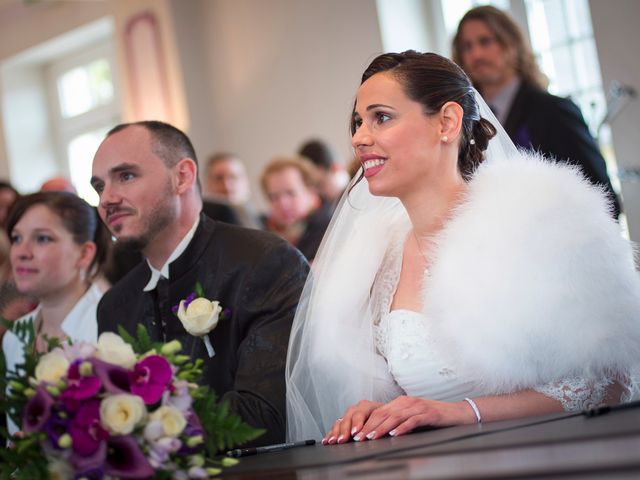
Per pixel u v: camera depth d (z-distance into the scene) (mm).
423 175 2604
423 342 2561
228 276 2873
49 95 11398
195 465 1738
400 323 2617
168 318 2961
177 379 1779
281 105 8883
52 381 1659
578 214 2391
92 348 1710
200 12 9477
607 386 2396
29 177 11227
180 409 1730
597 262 2340
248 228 3006
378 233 2805
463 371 2451
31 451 1664
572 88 6742
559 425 1735
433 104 2590
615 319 2320
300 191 5719
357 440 2252
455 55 4363
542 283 2336
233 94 9250
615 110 6078
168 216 2955
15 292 3703
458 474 1340
